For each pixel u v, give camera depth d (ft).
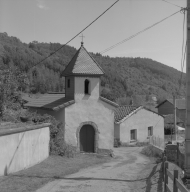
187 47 29.53
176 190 22.71
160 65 466.29
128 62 428.15
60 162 48.03
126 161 58.18
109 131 62.59
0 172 33.35
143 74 390.42
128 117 94.63
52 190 31.14
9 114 60.03
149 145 82.48
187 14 29.71
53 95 77.46
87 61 62.49
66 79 64.64
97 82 61.93
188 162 29.53
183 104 166.61
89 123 60.80
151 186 31.91
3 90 57.41
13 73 61.31
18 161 37.96
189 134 29.63
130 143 94.94
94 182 35.78
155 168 44.45
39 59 295.48
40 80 232.32
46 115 58.75
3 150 33.94
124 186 34.06
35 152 44.14
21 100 65.26
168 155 53.52
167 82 383.45
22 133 39.22
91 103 61.21
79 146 59.98
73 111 59.47
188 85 29.50
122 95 249.96
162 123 108.47
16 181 32.45
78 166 46.57
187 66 29.53
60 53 382.63
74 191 31.12
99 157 58.39
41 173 38.19
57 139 55.21
